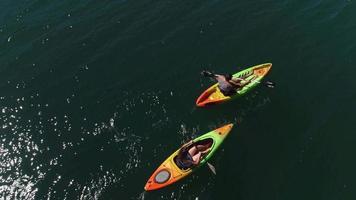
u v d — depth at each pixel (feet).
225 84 75.46
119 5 103.30
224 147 70.38
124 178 67.82
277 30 90.99
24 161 71.97
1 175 70.03
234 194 64.28
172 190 65.26
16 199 66.64
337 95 76.28
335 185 63.72
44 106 81.41
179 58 87.45
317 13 93.71
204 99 76.95
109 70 87.10
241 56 86.43
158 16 98.53
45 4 106.22
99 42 93.81
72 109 80.18
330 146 68.74
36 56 92.48
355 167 65.51
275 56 85.46
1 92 85.30
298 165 66.85
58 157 72.08
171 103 78.54
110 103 80.18
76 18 100.94
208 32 92.68
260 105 76.18
